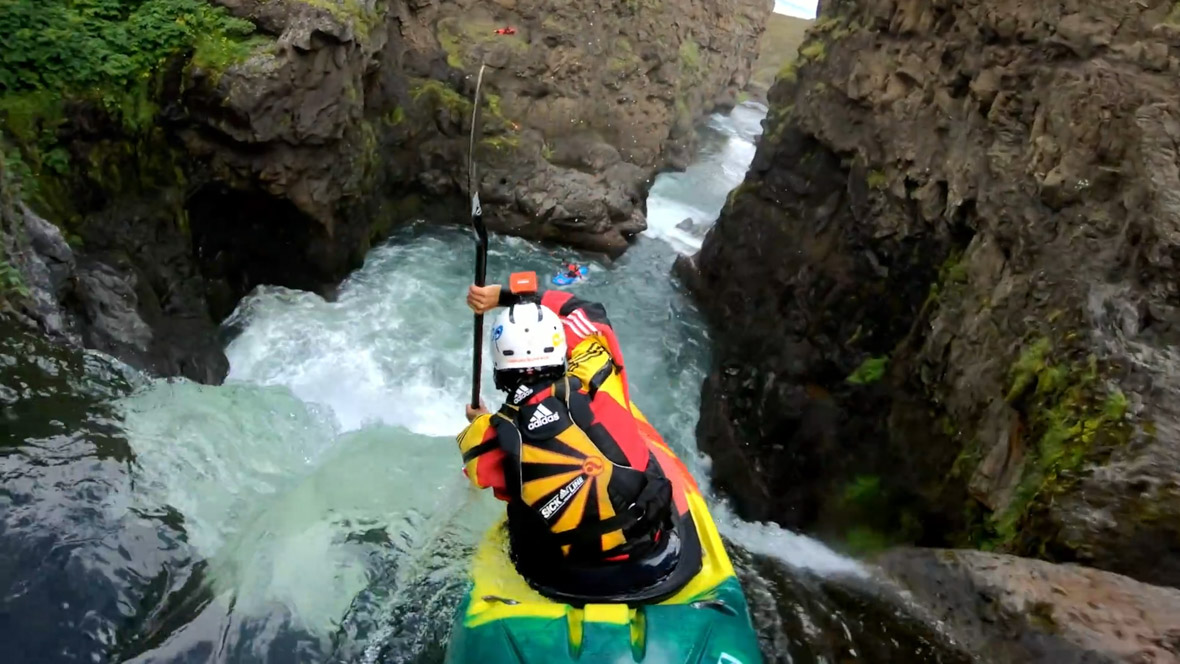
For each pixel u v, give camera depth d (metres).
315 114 7.32
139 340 6.10
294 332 7.79
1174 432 3.47
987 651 3.45
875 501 5.27
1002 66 4.98
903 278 5.75
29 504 3.51
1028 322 4.31
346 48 7.45
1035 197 4.51
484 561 3.05
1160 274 3.76
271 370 7.45
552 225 10.29
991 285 4.76
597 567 2.72
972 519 4.44
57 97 6.49
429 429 7.23
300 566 3.79
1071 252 4.20
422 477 4.91
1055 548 3.63
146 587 3.39
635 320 9.00
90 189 6.64
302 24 7.11
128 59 6.84
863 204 6.20
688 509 3.15
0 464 3.68
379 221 9.48
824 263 6.62
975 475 4.36
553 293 3.31
